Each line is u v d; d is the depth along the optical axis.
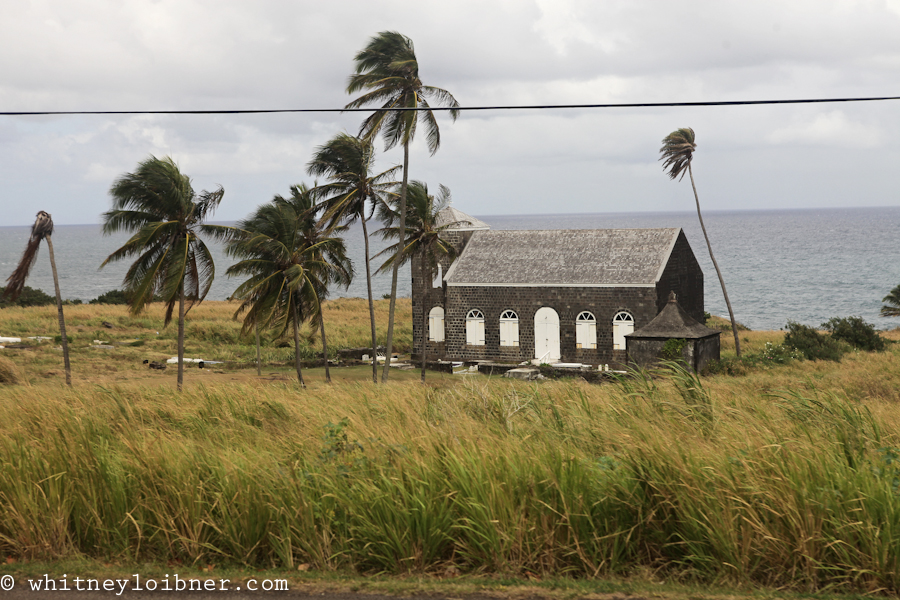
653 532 7.08
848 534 6.43
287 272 34.31
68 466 8.66
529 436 8.75
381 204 39.38
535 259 47.72
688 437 8.50
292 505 7.60
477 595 6.37
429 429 9.27
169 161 31.02
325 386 16.77
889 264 173.75
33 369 37.97
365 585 6.67
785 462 7.26
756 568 6.60
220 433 10.94
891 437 9.08
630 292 43.91
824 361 40.75
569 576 6.82
